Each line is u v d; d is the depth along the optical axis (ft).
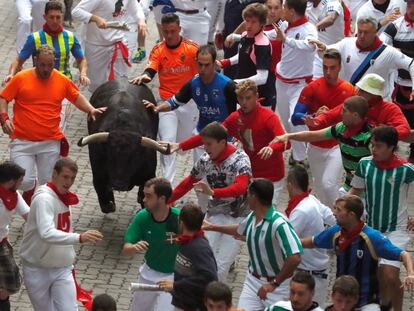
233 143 90.53
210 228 73.15
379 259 71.10
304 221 72.59
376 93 80.84
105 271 85.30
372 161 75.82
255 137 82.23
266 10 94.99
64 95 89.35
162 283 68.23
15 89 88.38
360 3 121.19
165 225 71.51
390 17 104.37
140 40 110.11
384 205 75.77
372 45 93.71
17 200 74.02
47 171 90.27
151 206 70.85
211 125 76.79
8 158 101.76
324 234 70.23
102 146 87.40
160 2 115.85
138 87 92.99
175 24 93.76
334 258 87.86
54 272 73.36
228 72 102.47
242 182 76.74
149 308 74.02
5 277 74.49
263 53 95.14
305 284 63.41
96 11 106.93
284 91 99.91
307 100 89.15
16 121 89.15
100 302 63.16
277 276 69.26
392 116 81.25
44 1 116.88
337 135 80.38
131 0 108.78
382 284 74.38
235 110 87.71
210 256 66.95
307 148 93.25
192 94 88.53
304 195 73.26
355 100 78.69
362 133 79.61
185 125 95.55
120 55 108.58
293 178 73.26
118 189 85.25
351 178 81.41
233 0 112.57
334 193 88.33
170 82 95.25
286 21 101.14
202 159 78.28
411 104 100.32
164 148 85.51
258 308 71.31
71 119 110.42
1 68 119.75
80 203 95.20
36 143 89.25
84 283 83.35
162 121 94.68
